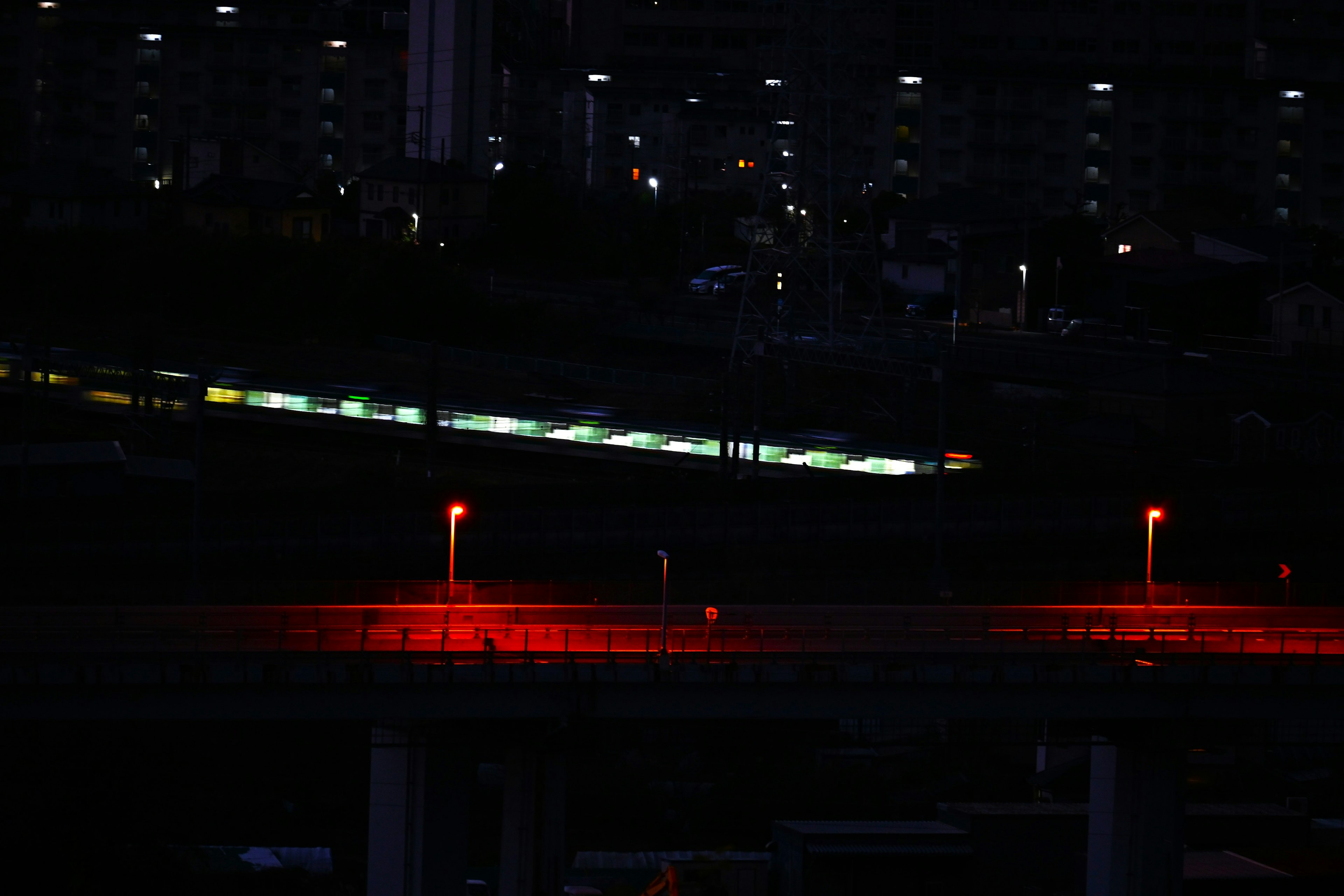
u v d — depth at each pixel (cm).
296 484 13900
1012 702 7838
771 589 10375
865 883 8144
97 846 8000
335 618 8506
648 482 11919
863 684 7725
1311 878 8025
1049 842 8375
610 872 8412
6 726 8038
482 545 11081
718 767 9775
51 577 10356
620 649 7925
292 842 8812
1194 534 11794
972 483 11919
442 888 7581
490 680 7425
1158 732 7950
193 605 8988
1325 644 8650
